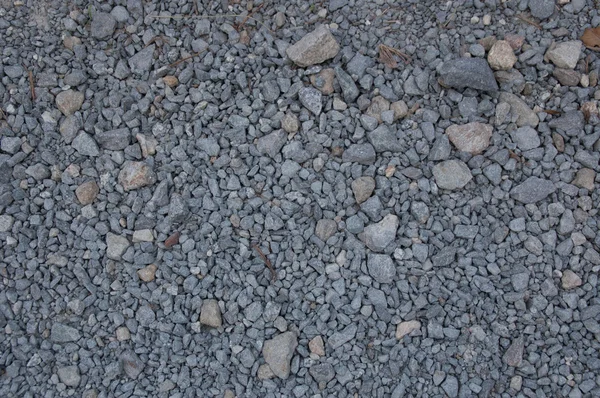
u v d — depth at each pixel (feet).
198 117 2.93
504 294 2.81
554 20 2.95
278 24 2.99
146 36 3.00
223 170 2.89
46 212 2.90
